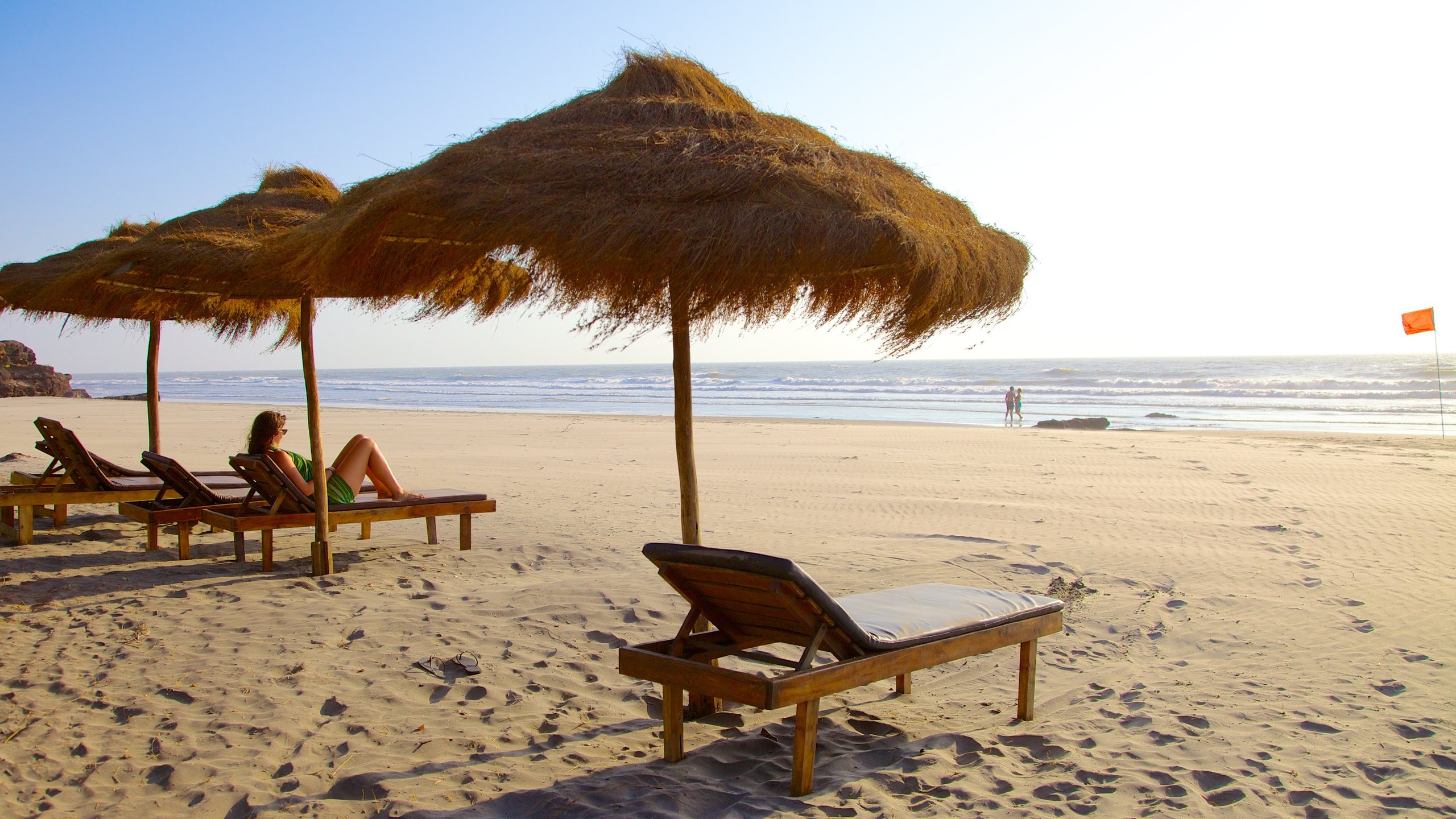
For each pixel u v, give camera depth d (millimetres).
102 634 5066
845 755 3523
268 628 5172
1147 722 3877
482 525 8977
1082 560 7344
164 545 7789
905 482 13039
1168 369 88812
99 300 6371
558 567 6965
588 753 3566
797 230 3199
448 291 4695
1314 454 17016
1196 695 4227
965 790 3195
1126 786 3227
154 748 3572
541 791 3186
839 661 3285
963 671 4656
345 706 4035
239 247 5645
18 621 5281
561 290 3393
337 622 5324
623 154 3535
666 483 13023
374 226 3490
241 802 3141
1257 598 6078
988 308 4039
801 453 17922
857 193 3441
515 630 5199
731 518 9812
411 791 3203
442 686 4305
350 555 7277
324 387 88812
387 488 7227
